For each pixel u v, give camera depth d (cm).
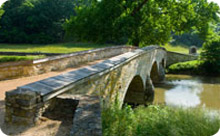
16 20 5372
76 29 2255
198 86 2153
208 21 2461
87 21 2216
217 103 1512
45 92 373
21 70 801
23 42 5209
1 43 5022
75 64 1158
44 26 5600
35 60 857
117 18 2122
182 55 3644
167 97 1703
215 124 548
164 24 2312
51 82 430
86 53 1291
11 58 1490
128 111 580
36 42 5228
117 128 433
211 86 2150
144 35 2289
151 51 1652
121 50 1966
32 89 369
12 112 353
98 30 2183
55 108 399
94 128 288
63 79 462
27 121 341
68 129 334
